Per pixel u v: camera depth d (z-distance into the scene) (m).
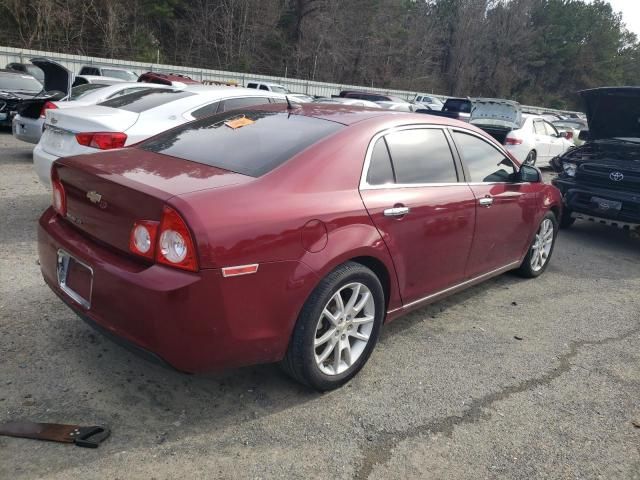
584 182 7.50
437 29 62.09
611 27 76.44
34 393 2.95
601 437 3.04
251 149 3.23
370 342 3.39
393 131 3.63
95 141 5.53
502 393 3.40
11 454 2.49
